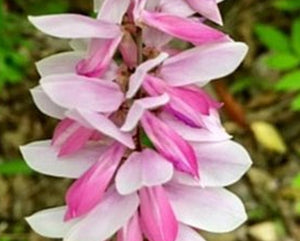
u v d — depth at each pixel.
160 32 0.14
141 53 0.14
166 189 0.15
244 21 0.38
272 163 0.36
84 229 0.14
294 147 0.37
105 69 0.14
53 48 0.34
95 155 0.15
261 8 0.39
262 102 0.37
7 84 0.36
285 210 0.35
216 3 0.14
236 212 0.15
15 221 0.34
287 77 0.30
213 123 0.14
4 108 0.36
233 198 0.15
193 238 0.15
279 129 0.37
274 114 0.37
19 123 0.36
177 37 0.14
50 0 0.35
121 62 0.14
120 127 0.14
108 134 0.13
